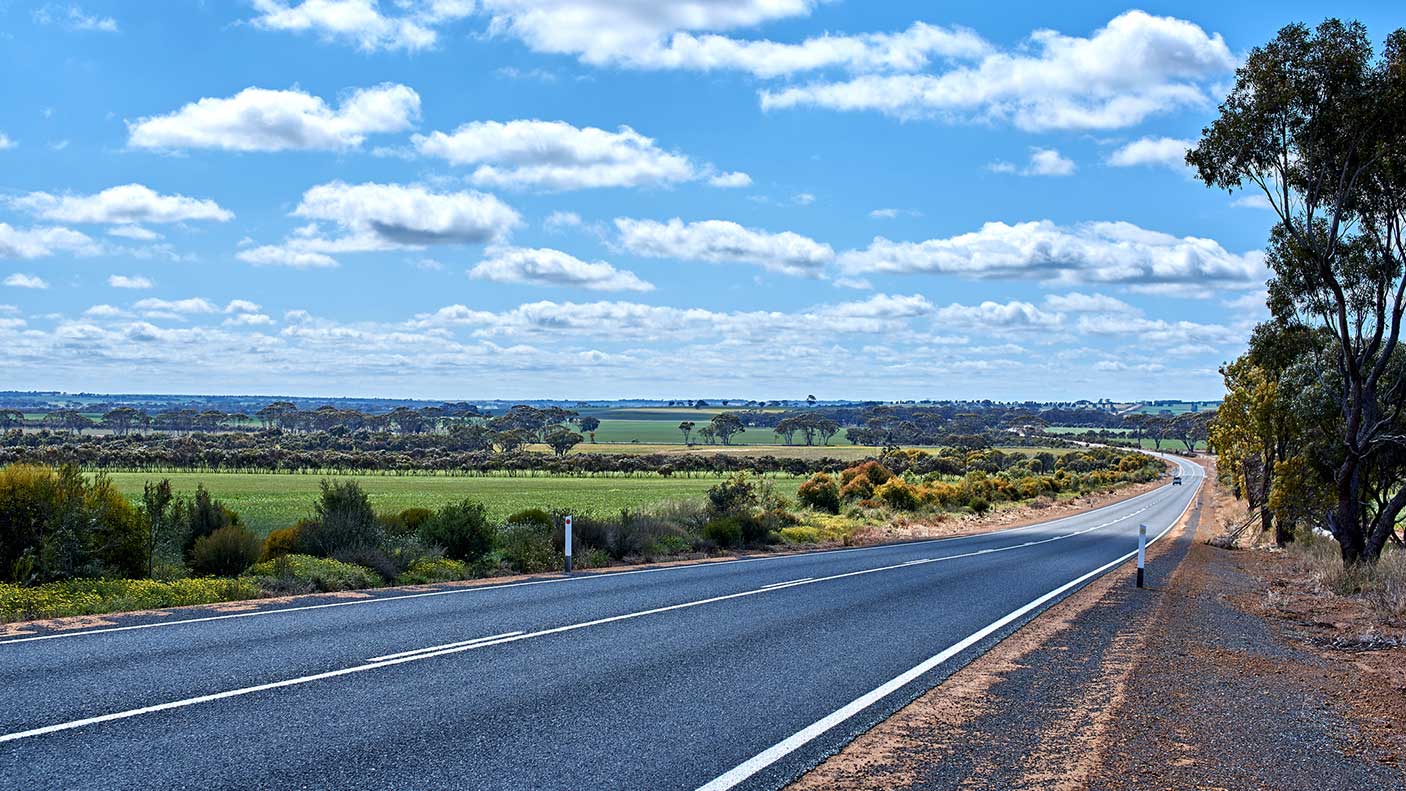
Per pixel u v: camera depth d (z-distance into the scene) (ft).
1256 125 64.03
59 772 18.42
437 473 417.69
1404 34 60.34
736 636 36.58
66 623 35.65
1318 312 71.05
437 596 46.98
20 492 48.39
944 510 190.60
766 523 102.37
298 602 43.47
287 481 306.96
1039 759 21.47
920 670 30.86
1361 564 63.93
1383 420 68.74
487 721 23.25
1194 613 47.75
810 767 20.35
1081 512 201.87
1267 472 113.29
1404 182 62.64
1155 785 19.99
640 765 20.18
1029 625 41.45
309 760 19.77
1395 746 23.77
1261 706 27.48
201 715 22.80
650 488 284.82
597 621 39.40
